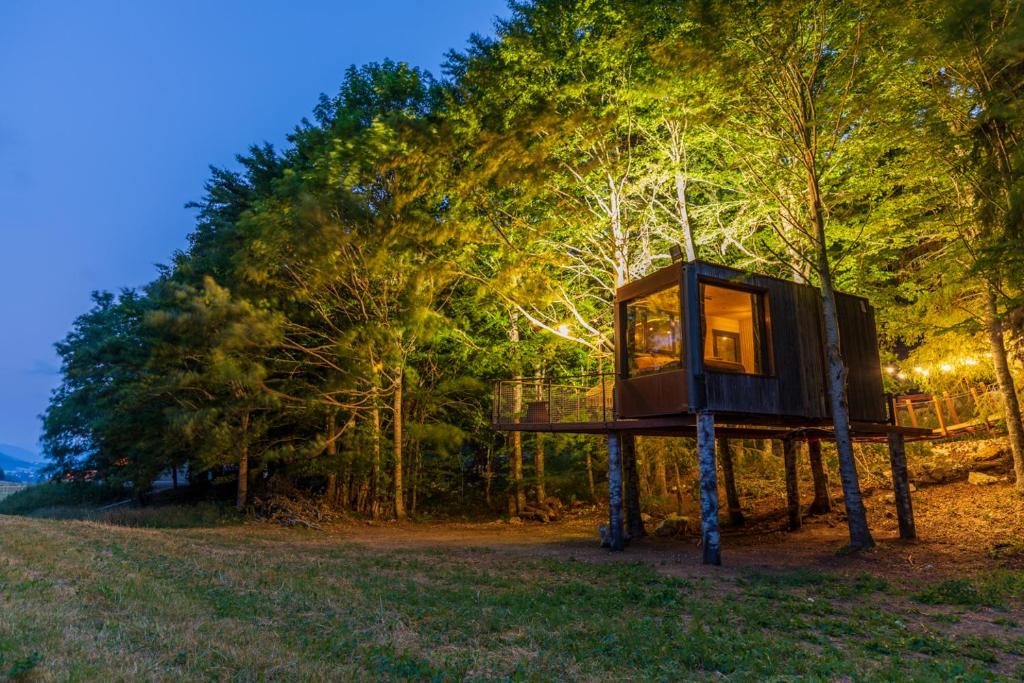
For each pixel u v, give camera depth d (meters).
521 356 24.59
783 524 18.66
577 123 16.08
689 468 27.39
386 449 25.81
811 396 14.88
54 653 4.69
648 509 24.42
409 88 23.70
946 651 6.67
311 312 22.59
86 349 29.75
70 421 35.97
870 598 9.39
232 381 20.75
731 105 14.76
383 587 9.49
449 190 18.23
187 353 22.11
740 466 26.97
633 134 19.75
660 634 6.98
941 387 21.78
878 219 17.75
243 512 25.02
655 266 22.97
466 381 24.36
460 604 8.40
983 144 13.09
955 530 14.38
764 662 6.05
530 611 8.04
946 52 11.71
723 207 19.38
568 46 16.77
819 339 15.55
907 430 15.27
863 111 13.82
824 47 13.61
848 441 13.92
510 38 16.52
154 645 5.39
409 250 20.20
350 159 19.38
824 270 14.46
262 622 6.86
